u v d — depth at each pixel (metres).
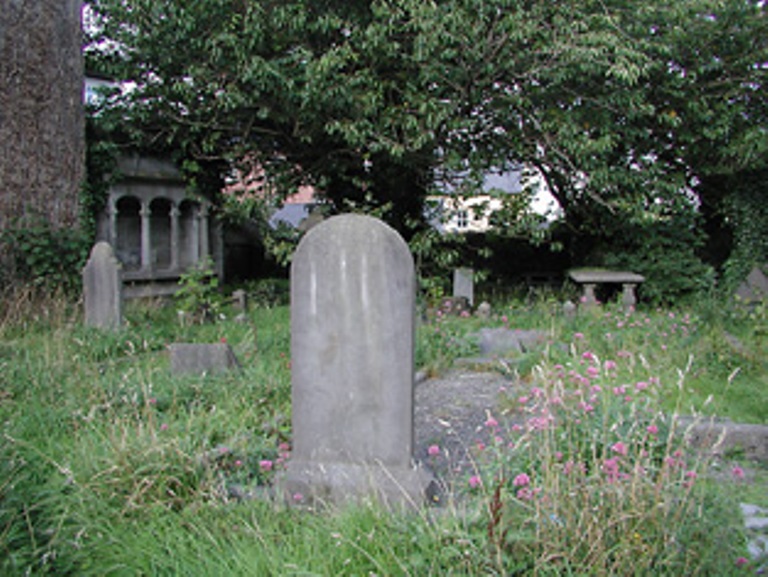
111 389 4.74
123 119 11.54
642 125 11.65
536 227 12.36
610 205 11.45
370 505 2.90
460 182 12.05
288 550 2.67
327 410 3.47
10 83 9.67
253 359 6.30
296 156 12.50
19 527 2.61
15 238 9.62
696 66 11.24
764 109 11.95
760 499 3.25
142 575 2.61
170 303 12.30
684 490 2.63
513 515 2.53
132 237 12.53
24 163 9.88
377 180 12.67
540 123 10.77
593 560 2.23
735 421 4.57
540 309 9.90
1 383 4.89
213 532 2.86
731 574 2.34
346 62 10.14
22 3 9.71
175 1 10.04
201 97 11.52
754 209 12.36
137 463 3.31
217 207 13.40
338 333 3.43
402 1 9.42
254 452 3.78
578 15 10.00
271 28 10.35
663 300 12.30
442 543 2.54
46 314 8.21
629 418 3.51
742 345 6.55
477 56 9.47
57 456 3.65
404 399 3.35
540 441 3.25
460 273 11.57
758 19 10.98
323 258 3.44
